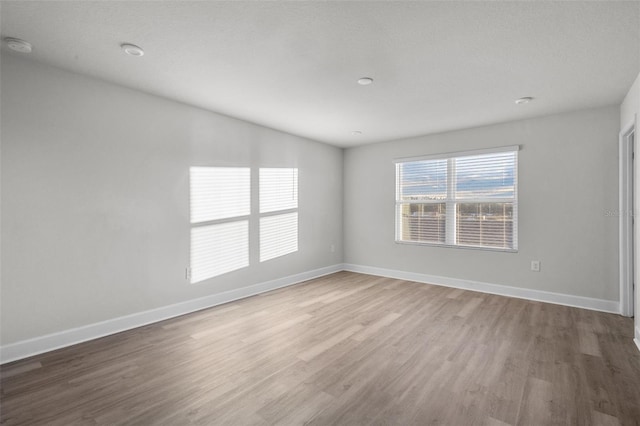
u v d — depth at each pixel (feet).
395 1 5.70
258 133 14.06
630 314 10.89
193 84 9.60
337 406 6.04
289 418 5.69
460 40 7.06
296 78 9.14
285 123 13.79
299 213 16.24
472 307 12.00
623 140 10.91
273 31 6.73
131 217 9.94
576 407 5.97
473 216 14.64
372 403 6.13
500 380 6.91
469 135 14.55
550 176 12.59
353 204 18.78
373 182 17.93
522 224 13.23
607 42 7.07
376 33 6.79
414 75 8.91
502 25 6.44
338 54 7.75
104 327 9.34
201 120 11.83
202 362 7.77
